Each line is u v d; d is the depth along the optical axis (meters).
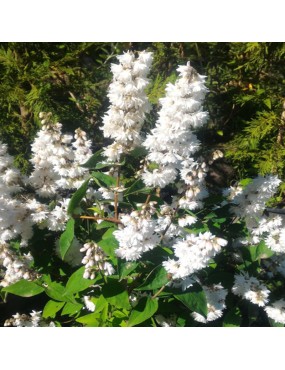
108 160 0.47
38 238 0.50
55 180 0.51
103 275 0.42
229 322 0.48
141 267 0.44
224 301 0.48
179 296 0.41
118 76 0.43
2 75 0.69
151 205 0.39
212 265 0.48
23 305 0.60
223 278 0.50
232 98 0.77
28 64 0.69
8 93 0.66
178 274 0.39
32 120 0.71
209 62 0.75
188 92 0.39
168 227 0.43
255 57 0.70
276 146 0.71
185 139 0.40
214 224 0.50
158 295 0.43
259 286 0.48
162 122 0.40
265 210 0.51
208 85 0.76
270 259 0.56
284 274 0.56
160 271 0.41
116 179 0.48
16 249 0.49
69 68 0.69
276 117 0.70
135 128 0.45
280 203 0.73
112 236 0.43
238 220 0.52
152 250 0.43
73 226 0.44
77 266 0.52
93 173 0.46
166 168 0.42
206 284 0.48
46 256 0.52
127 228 0.38
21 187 0.49
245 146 0.73
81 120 0.74
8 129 0.68
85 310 0.52
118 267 0.41
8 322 0.52
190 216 0.43
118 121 0.44
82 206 0.50
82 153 0.50
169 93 0.40
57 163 0.48
